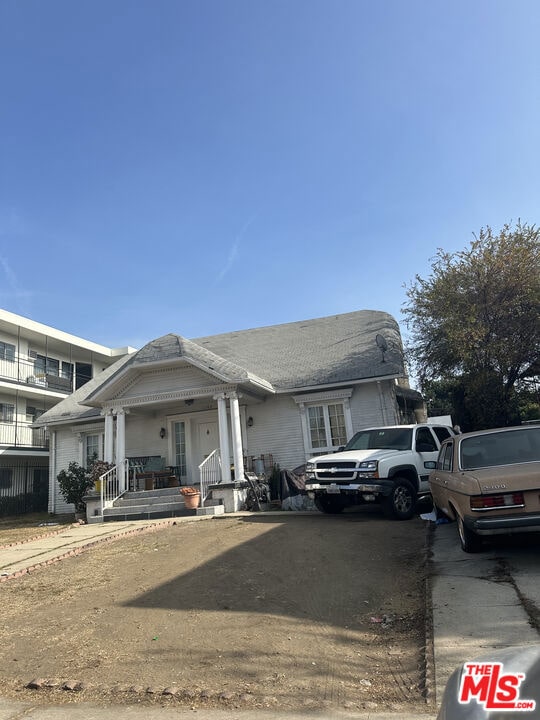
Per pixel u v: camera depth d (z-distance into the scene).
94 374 36.69
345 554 8.17
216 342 22.81
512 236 16.19
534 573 6.23
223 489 14.53
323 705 3.94
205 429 18.72
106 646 5.46
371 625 5.47
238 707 4.00
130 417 19.47
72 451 20.70
